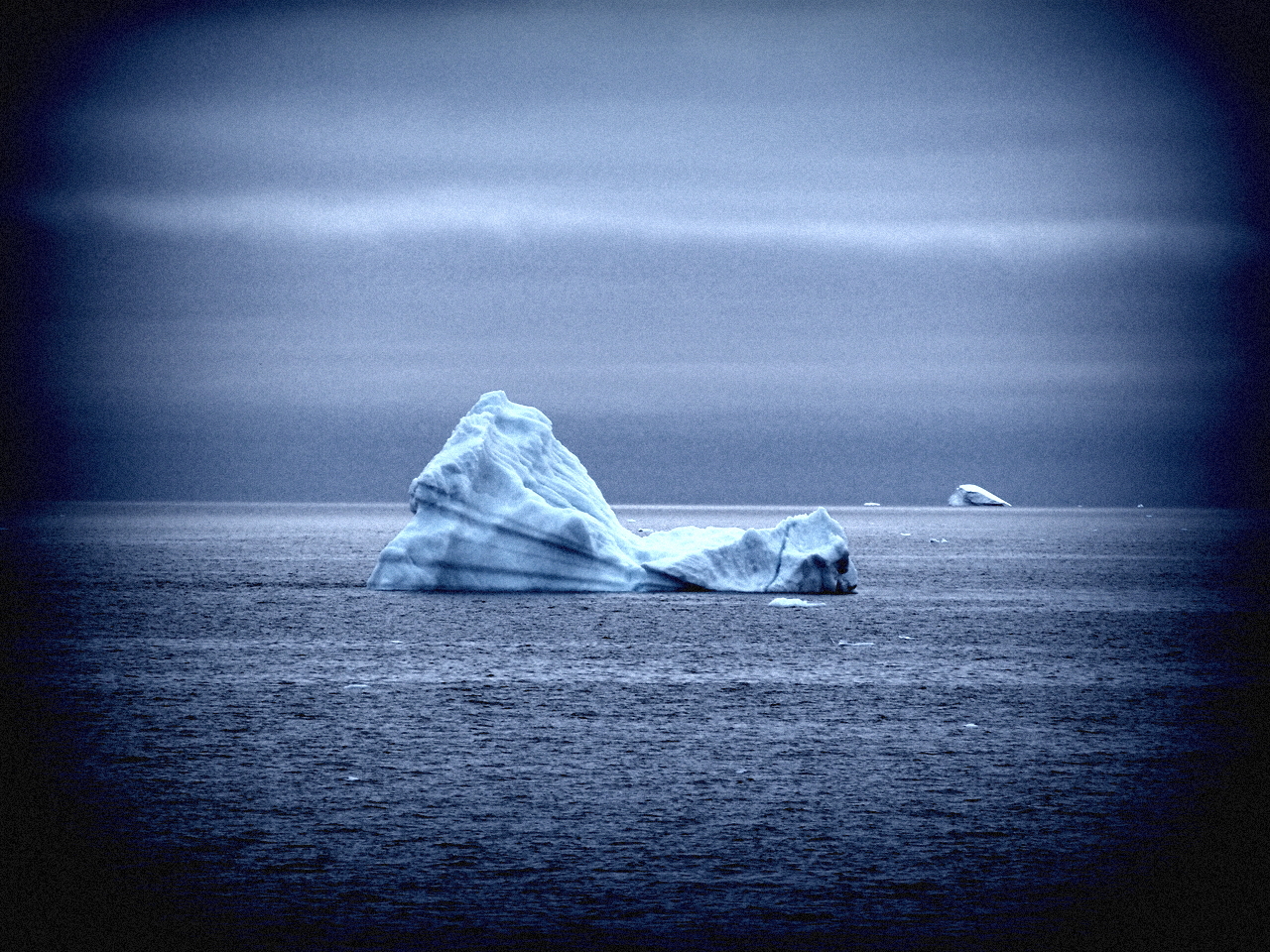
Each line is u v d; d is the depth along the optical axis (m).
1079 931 17.47
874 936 17.23
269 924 17.52
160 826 21.45
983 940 17.19
